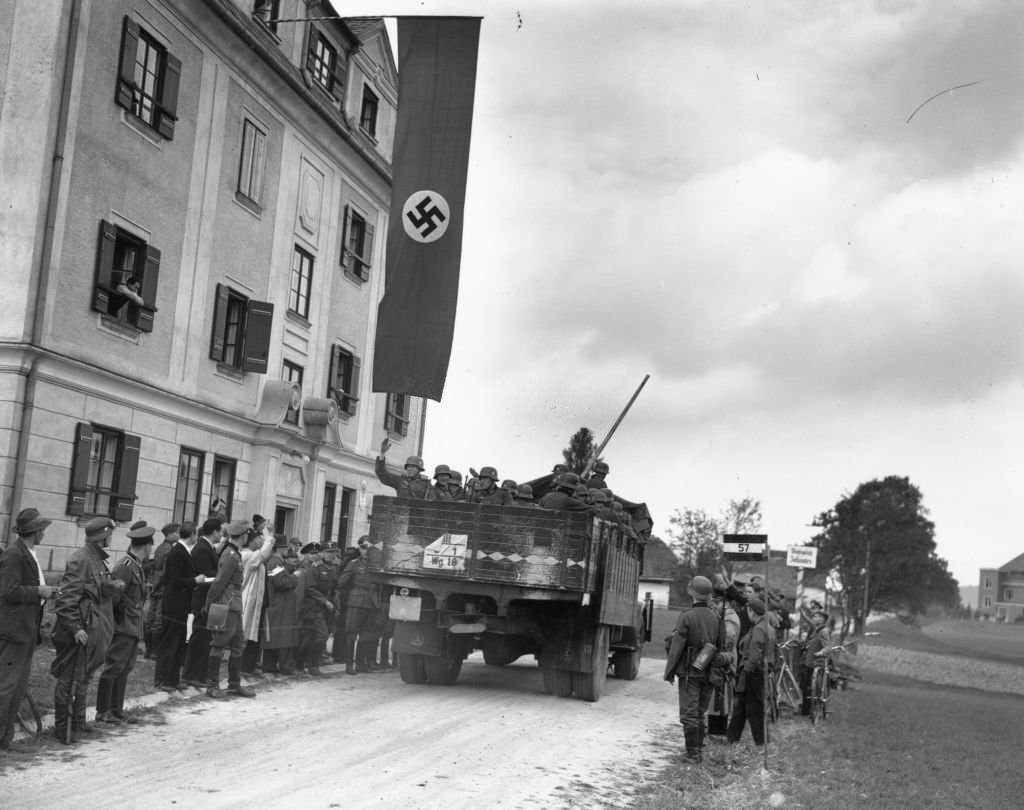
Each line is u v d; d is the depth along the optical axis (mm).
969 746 14711
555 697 15344
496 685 16234
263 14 23484
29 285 16562
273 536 14383
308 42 25641
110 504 18844
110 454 18891
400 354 15945
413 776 8773
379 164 29484
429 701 13484
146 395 19672
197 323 21594
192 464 21781
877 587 101312
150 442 19984
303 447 26031
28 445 16453
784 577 37500
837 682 23578
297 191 25812
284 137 25078
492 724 12039
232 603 12227
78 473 17406
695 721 10922
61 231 17109
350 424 29469
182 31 20516
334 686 14164
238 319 23438
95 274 18016
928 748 13930
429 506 14359
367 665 16328
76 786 7535
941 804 9773
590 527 14023
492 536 14133
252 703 11977
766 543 12875
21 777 7719
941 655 55250
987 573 176750
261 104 23844
